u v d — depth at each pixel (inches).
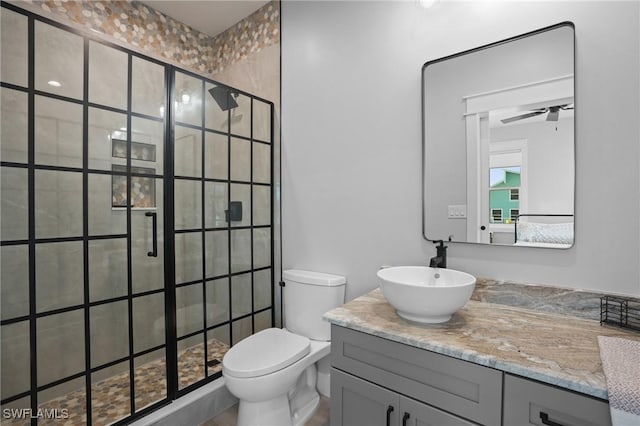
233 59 104.9
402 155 67.4
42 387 57.7
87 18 82.0
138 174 69.5
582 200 48.4
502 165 55.6
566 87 49.6
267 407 61.7
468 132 59.0
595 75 47.3
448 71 61.2
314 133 82.6
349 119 75.7
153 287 71.8
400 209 67.9
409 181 66.5
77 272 62.4
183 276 77.0
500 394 34.8
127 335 67.7
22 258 56.4
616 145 45.9
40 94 57.4
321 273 81.0
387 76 69.4
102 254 65.2
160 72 72.7
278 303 95.8
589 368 32.9
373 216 72.0
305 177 84.8
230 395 78.3
